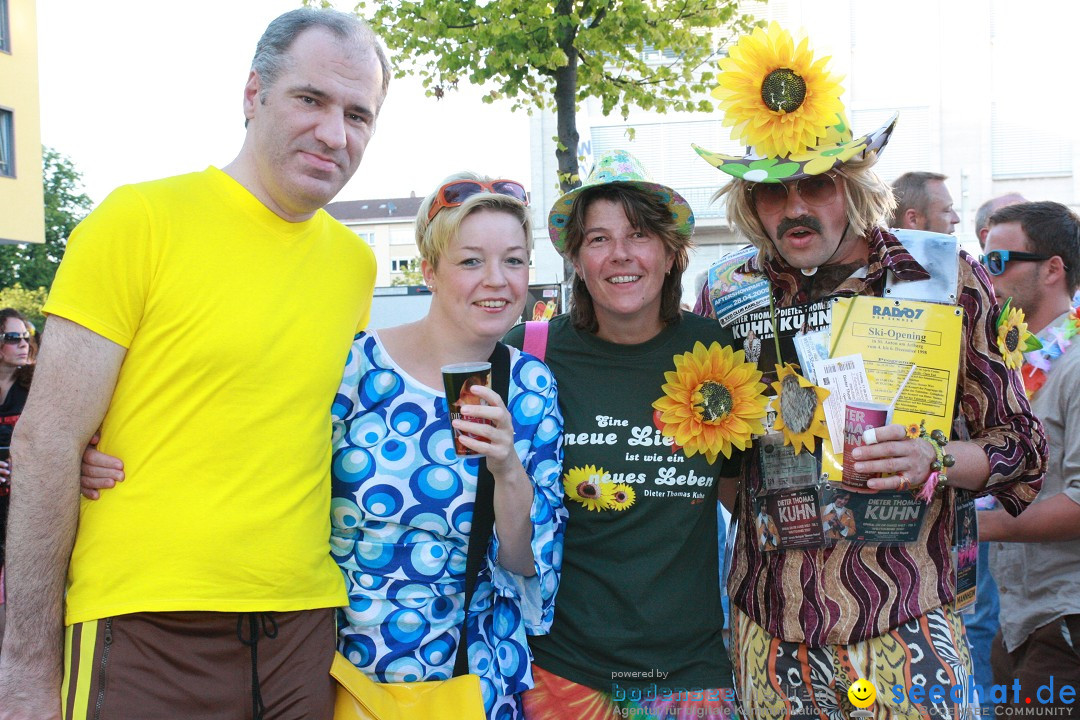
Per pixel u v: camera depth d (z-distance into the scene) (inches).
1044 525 105.0
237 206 79.6
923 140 731.4
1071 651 110.0
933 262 89.4
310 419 80.0
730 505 113.5
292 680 77.4
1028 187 721.6
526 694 98.2
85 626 72.2
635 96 344.8
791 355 94.3
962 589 92.7
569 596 98.3
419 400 86.6
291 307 79.3
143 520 73.1
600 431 98.5
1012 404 88.8
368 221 3024.1
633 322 99.8
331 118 78.3
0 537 197.5
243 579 74.2
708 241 661.9
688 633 97.0
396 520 84.7
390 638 83.9
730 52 93.4
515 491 84.4
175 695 72.9
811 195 89.3
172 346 74.4
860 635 87.1
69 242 73.4
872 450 82.9
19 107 719.1
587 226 97.5
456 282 86.5
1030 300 125.4
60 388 70.9
